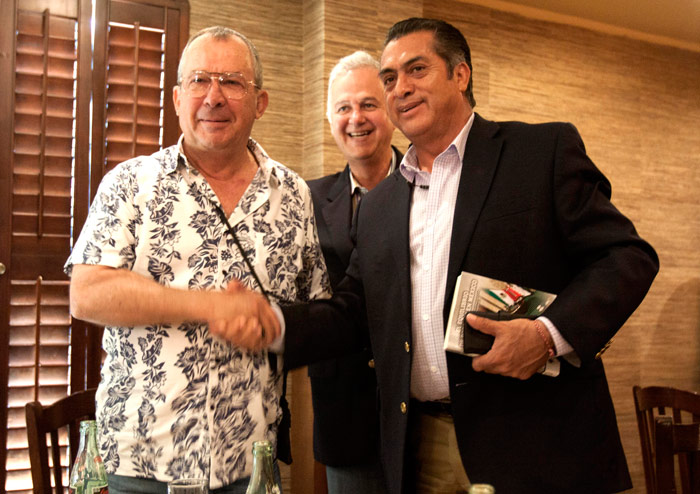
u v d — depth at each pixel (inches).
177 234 56.2
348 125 81.5
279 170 63.1
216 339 55.1
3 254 99.3
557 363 50.9
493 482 52.3
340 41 113.1
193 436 54.1
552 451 52.0
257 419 56.8
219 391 54.9
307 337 59.6
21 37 100.7
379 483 74.2
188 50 58.0
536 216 53.2
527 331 49.1
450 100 56.7
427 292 56.8
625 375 153.5
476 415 53.7
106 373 56.5
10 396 99.7
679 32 157.1
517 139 56.1
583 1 139.0
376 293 60.6
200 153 58.3
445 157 57.7
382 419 60.3
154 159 57.8
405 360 57.7
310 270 66.0
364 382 74.0
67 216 102.5
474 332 49.8
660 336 158.7
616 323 49.4
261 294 58.5
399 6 118.1
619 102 155.3
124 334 55.2
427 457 58.7
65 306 102.3
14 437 99.6
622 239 50.6
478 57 137.8
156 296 51.5
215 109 55.9
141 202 55.7
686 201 164.6
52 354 101.8
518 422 52.7
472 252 53.9
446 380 56.3
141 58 106.5
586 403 52.9
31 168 101.0
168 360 54.4
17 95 100.3
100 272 53.1
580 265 54.1
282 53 117.4
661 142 161.3
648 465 87.5
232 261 57.5
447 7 134.9
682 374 160.7
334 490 77.7
